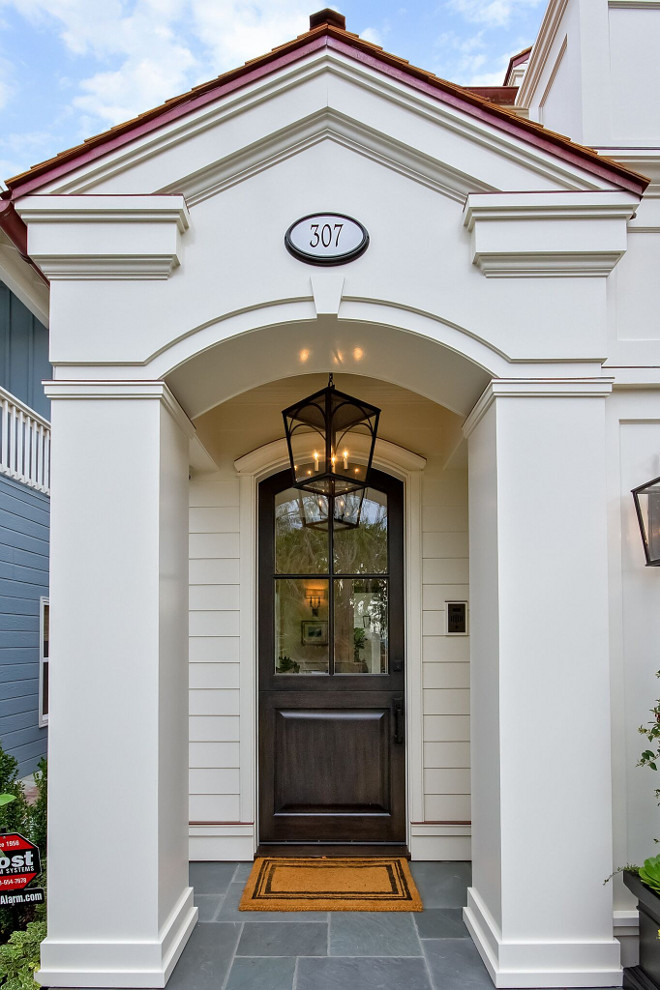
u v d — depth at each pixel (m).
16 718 6.21
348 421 3.27
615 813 2.50
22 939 2.34
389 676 3.94
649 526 2.57
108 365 2.52
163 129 2.51
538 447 2.51
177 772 2.68
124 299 2.54
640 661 2.59
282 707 3.93
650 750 2.54
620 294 2.75
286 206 2.57
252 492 3.97
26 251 2.61
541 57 3.54
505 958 2.29
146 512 2.48
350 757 3.89
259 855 3.66
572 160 2.48
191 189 2.56
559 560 2.47
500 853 2.35
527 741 2.39
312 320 2.54
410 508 3.97
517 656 2.42
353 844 3.81
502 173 2.52
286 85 2.53
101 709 2.39
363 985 2.34
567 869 2.34
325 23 2.57
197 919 2.87
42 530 6.91
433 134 2.54
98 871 2.32
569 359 2.52
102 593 2.44
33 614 6.65
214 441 3.88
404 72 2.53
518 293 2.54
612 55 2.90
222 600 3.91
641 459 2.69
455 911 2.98
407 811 3.79
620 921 2.37
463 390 2.85
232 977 2.39
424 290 2.54
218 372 2.80
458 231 2.57
